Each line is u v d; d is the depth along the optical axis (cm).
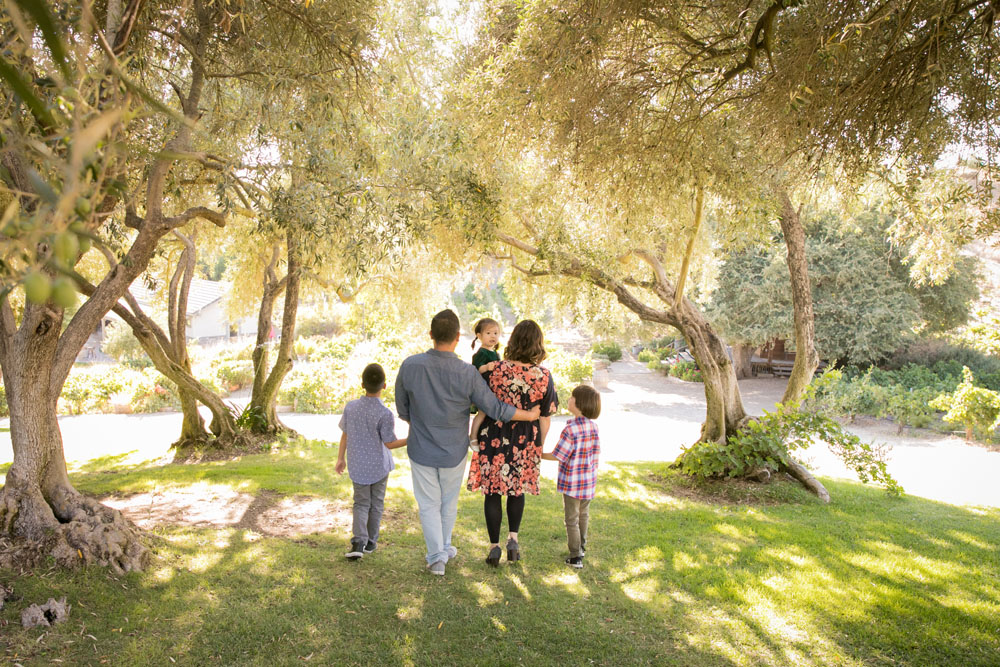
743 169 548
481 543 511
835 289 2177
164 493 650
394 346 2362
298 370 1906
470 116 593
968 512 718
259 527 532
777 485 784
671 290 848
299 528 535
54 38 54
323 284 1043
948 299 2114
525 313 1000
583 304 877
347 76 524
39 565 381
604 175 549
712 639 350
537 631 352
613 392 2334
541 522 586
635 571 456
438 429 416
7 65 62
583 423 452
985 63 380
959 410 1420
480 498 686
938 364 2164
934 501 784
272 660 311
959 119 409
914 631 365
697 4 473
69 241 65
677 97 523
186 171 554
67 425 1530
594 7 438
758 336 2236
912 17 381
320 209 471
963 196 469
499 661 318
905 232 638
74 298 64
